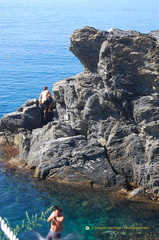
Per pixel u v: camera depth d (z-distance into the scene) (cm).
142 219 1700
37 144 2306
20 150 2403
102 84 2128
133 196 1906
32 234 1538
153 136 1952
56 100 2611
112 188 1991
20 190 1948
